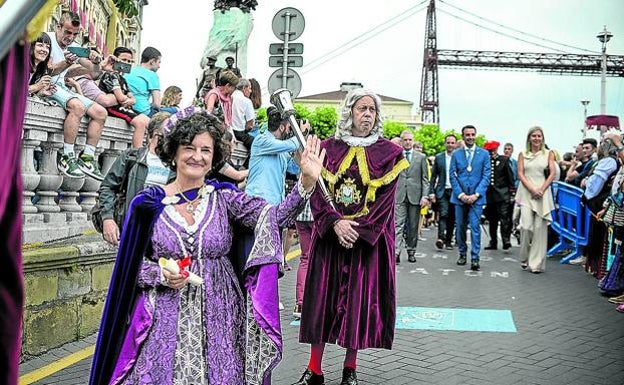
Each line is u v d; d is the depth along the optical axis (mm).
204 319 3646
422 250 14836
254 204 3871
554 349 6676
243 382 3758
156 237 3684
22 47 1934
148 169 5352
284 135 7543
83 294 6512
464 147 12164
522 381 5672
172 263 3506
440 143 67062
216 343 3625
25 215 6594
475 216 11969
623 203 9070
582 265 12828
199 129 3783
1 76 1901
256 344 3793
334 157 5527
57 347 6191
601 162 11195
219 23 16297
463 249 12555
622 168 9133
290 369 5969
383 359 6277
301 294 7891
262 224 3822
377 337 5320
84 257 6414
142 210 3695
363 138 5586
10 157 1961
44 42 6582
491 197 15055
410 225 12727
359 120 5551
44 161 6965
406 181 12523
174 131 3807
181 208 3789
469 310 8391
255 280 3807
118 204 5453
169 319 3596
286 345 6746
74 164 7082
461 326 7562
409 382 5629
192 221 3756
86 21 22906
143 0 8758
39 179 6730
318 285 5402
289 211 3857
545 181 11664
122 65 9266
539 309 8531
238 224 3916
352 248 5391
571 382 5660
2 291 2084
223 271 3799
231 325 3742
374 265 5395
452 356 6398
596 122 19594
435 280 10680
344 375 5445
